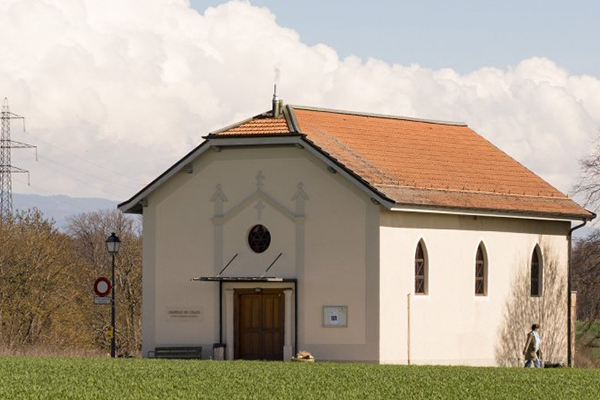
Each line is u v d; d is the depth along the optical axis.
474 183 55.75
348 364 46.47
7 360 44.72
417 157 55.72
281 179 52.03
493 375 41.09
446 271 53.31
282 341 51.78
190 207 53.59
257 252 52.38
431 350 52.47
